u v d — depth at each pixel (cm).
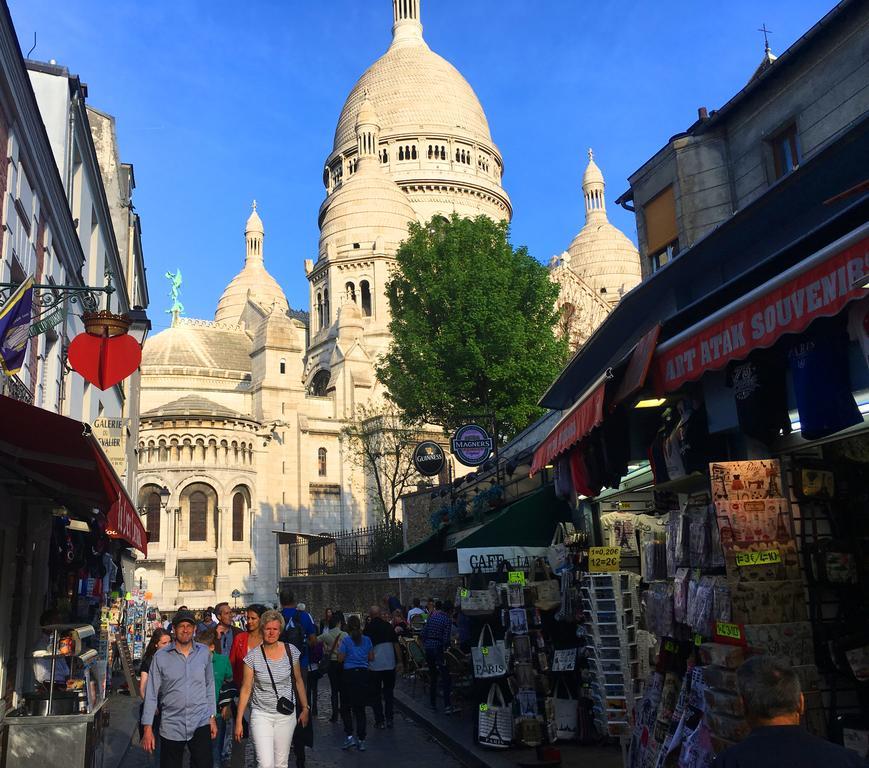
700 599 730
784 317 591
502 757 1149
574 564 1256
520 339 3459
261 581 6250
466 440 2162
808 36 1425
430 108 10488
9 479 1115
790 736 404
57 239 1655
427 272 3631
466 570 1382
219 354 8462
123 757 1335
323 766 1227
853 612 714
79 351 1037
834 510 756
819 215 1072
